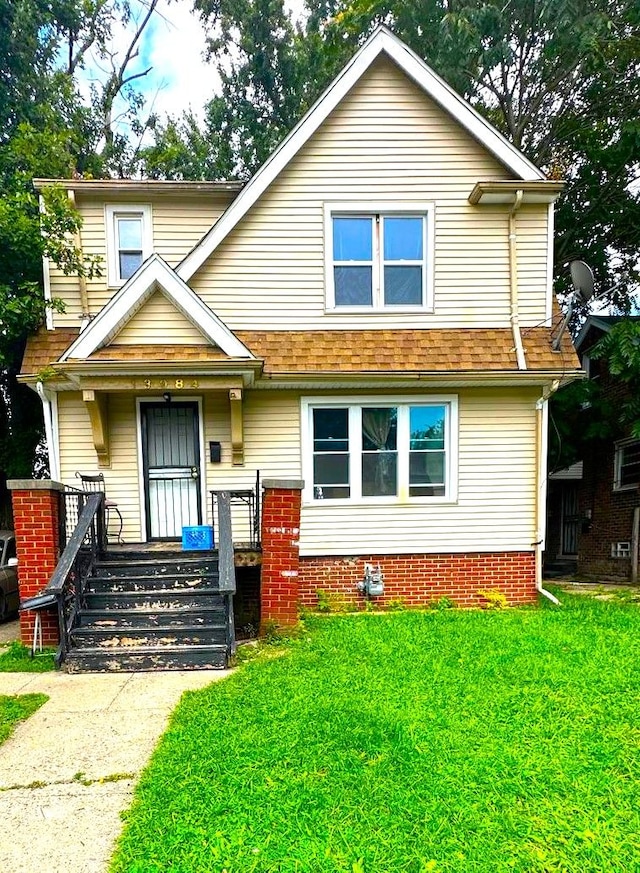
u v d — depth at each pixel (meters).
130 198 8.98
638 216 14.16
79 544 5.96
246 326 8.15
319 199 8.21
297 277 8.20
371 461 8.30
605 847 2.66
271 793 3.09
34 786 3.35
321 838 2.72
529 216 8.41
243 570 7.67
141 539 8.01
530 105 13.91
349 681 4.77
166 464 8.14
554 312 8.62
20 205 8.50
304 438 8.14
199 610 6.14
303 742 3.67
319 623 6.96
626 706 4.20
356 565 8.16
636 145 12.01
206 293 8.09
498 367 7.93
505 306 8.41
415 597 8.22
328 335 8.16
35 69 13.50
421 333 8.25
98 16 17.50
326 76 18.89
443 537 8.25
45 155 10.59
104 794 3.26
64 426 7.94
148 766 3.50
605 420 13.26
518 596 8.34
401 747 3.57
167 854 2.63
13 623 8.59
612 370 10.36
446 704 4.25
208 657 5.57
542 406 8.26
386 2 13.10
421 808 2.95
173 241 9.12
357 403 8.20
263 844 2.68
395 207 8.27
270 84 20.17
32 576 6.45
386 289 8.39
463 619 7.09
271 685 4.76
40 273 9.02
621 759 3.44
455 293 8.36
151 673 5.46
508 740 3.68
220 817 2.90
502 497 8.34
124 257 9.12
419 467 8.36
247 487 8.12
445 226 8.34
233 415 7.73
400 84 8.27
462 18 11.27
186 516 8.17
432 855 2.60
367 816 2.89
